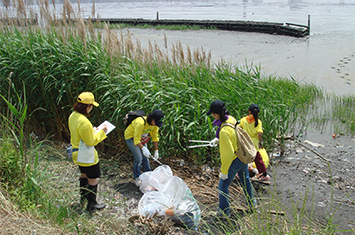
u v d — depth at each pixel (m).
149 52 6.25
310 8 52.09
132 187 4.90
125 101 5.61
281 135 6.24
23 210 3.42
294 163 5.84
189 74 6.43
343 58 16.25
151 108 5.48
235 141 3.84
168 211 3.92
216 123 4.01
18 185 3.78
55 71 6.14
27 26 6.89
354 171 5.45
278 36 24.52
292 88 9.76
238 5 69.81
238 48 19.95
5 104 6.42
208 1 96.69
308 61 15.85
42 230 3.17
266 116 5.92
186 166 5.60
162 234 3.66
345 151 6.26
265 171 5.10
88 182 4.12
